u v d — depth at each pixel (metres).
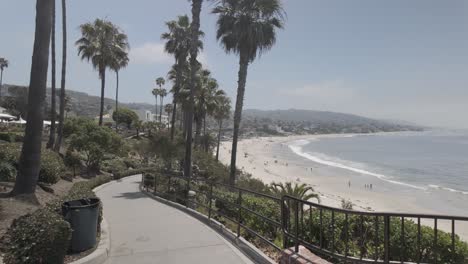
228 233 7.17
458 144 155.62
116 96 59.66
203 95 37.50
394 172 61.69
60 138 23.52
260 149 127.88
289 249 5.12
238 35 20.36
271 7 20.33
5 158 12.23
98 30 34.72
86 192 7.62
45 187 10.84
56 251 4.77
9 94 71.12
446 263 5.80
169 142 24.44
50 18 9.70
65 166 17.95
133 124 69.56
